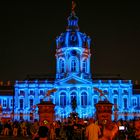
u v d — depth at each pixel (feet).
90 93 433.07
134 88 452.35
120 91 440.45
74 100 403.75
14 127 190.70
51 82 441.68
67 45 455.22
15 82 448.65
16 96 440.45
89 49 464.65
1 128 209.05
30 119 392.88
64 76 450.30
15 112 434.30
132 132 148.97
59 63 460.14
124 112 423.64
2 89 451.94
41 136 78.79
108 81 441.68
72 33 462.19
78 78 435.53
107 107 200.03
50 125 159.02
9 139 167.12
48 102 205.05
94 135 93.35
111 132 89.45
